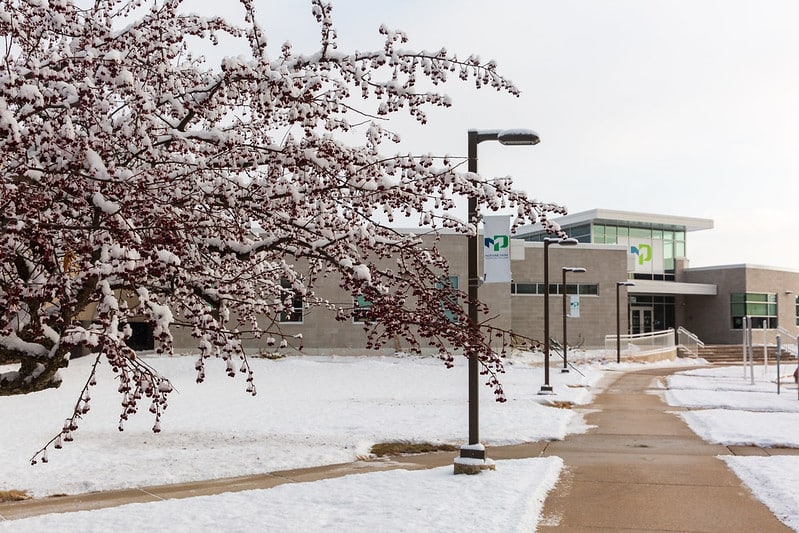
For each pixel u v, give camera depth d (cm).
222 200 616
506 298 3591
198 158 639
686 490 976
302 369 3083
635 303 5550
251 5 638
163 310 548
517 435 1455
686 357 4766
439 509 838
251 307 769
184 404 2014
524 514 812
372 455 1306
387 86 620
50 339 602
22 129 501
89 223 595
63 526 792
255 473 1140
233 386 2550
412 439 1432
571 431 1554
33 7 619
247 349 3481
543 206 673
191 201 604
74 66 576
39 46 654
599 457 1239
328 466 1196
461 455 1089
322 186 601
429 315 552
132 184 516
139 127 564
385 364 3284
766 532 767
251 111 702
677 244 5756
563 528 785
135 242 496
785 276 5788
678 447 1343
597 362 3825
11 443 1370
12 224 472
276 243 634
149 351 3300
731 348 4981
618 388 2592
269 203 611
